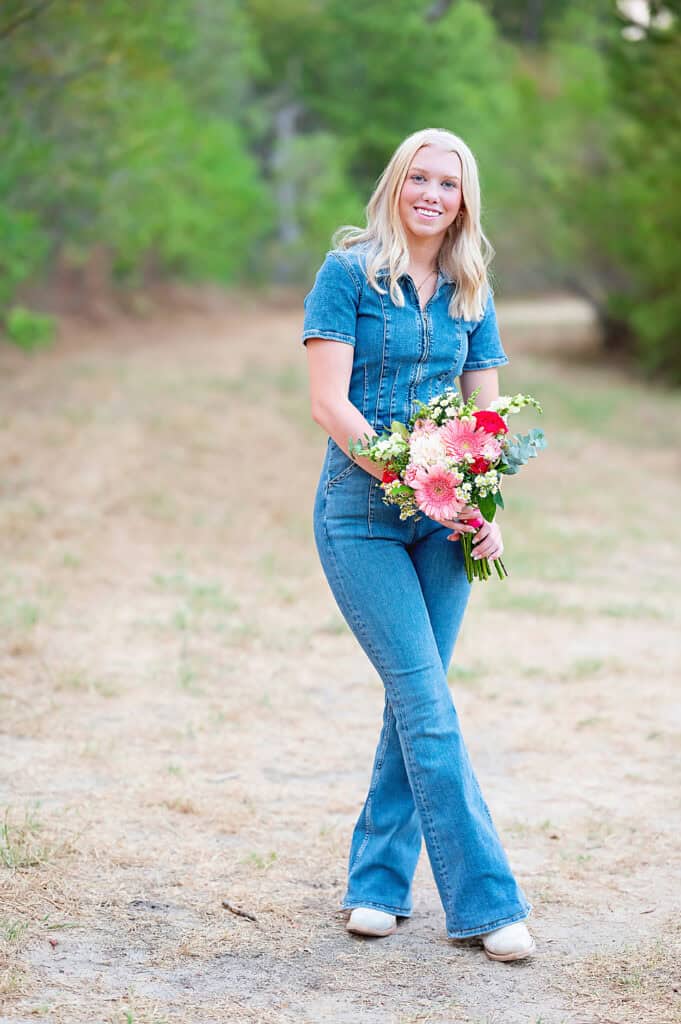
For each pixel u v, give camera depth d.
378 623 4.33
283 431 18.12
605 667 8.55
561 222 32.31
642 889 4.99
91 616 9.30
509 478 16.88
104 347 26.06
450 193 4.36
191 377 22.03
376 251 4.38
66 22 17.23
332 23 48.59
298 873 5.07
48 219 23.23
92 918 4.53
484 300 4.63
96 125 20.05
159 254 34.38
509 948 4.29
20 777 5.96
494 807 5.93
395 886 4.59
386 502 4.34
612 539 13.45
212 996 4.01
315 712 7.37
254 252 45.69
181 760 6.39
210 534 12.62
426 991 4.10
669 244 26.67
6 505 12.79
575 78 31.83
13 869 4.86
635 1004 4.02
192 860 5.12
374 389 4.40
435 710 4.32
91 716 7.02
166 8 18.78
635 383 30.30
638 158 24.08
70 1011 3.85
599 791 6.18
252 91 51.62
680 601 10.81
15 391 19.34
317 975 4.20
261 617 9.59
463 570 4.50
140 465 15.12
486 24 49.72
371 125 48.81
